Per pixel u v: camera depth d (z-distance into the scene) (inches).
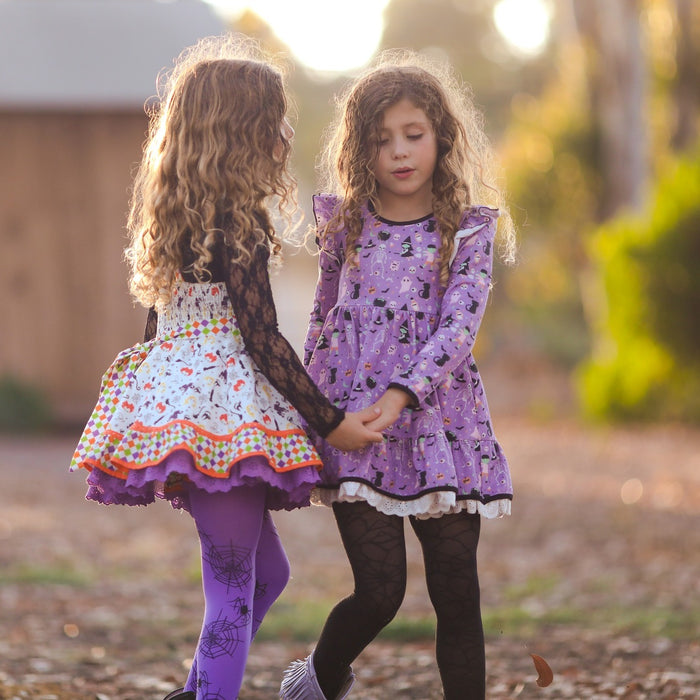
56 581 360.5
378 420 159.9
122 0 770.8
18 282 732.0
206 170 165.5
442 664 169.0
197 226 165.9
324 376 173.5
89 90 709.9
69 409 737.6
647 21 1120.8
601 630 298.7
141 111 721.6
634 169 1026.7
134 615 319.0
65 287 733.9
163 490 171.0
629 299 804.6
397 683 240.4
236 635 161.5
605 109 1047.0
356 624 166.4
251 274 162.4
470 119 182.4
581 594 354.3
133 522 475.5
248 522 165.0
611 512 502.0
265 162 169.9
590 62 1071.0
